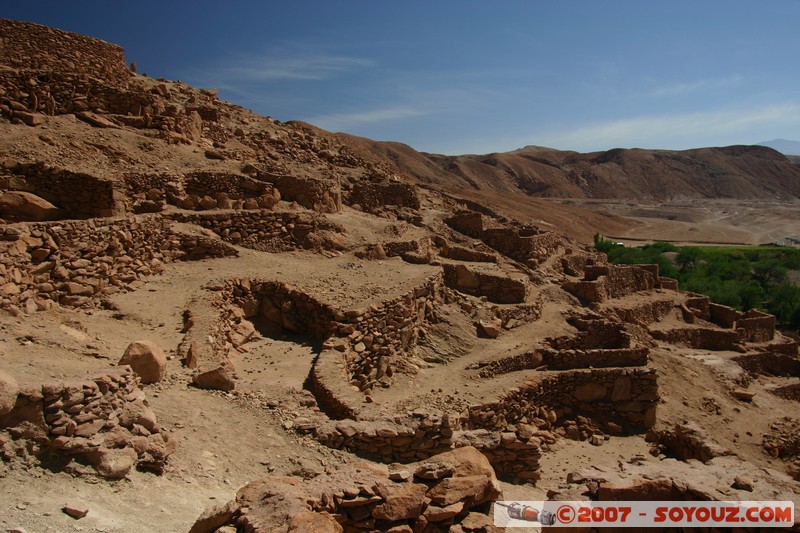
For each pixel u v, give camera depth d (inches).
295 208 917.2
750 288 1967.3
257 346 620.7
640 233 3774.6
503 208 2731.3
